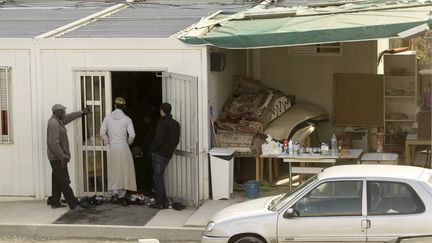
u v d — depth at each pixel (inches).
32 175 1208.2
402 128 1526.8
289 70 1572.3
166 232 1014.4
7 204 1188.5
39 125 1200.2
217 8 1494.8
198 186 1159.0
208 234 820.0
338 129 1531.7
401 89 1528.1
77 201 1146.7
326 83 1558.8
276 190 1237.1
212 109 1211.9
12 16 1482.5
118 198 1170.6
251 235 800.9
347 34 1119.0
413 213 761.0
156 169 1128.2
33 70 1196.5
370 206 772.6
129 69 1176.8
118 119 1159.0
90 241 1021.8
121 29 1272.1
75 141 1197.1
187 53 1163.3
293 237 785.6
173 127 1117.7
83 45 1179.3
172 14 1433.3
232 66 1411.2
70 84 1191.6
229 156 1163.3
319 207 785.6
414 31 1052.5
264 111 1333.7
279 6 1451.8
